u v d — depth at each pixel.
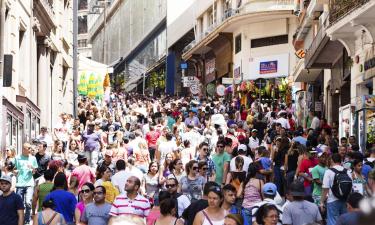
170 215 10.50
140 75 110.44
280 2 54.03
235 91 57.50
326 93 36.19
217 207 9.85
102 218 11.87
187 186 14.93
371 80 23.50
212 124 30.81
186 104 50.66
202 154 19.64
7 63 22.14
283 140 20.03
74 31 41.59
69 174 18.19
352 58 25.30
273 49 55.28
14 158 18.56
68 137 28.27
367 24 21.20
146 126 32.47
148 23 104.88
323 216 14.02
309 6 31.62
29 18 30.47
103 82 56.28
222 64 65.62
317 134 25.73
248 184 13.79
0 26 22.97
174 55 89.38
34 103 31.55
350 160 15.27
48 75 35.84
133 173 16.94
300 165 17.20
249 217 13.63
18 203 12.78
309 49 32.31
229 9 61.25
